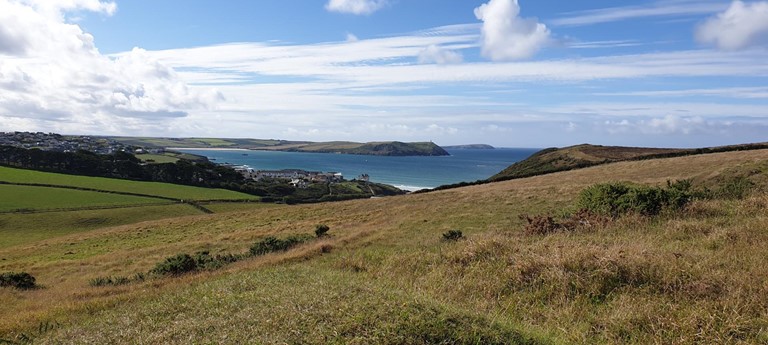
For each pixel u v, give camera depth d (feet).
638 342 17.51
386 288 23.04
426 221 78.43
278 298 20.89
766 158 96.78
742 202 45.01
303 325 15.89
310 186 362.12
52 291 52.49
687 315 19.01
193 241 102.89
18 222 171.01
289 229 103.71
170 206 217.15
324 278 26.91
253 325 16.80
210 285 29.68
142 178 295.48
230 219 142.72
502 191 108.78
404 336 14.61
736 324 17.65
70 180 253.65
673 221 39.75
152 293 34.14
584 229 41.57
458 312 17.67
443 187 171.12
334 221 108.58
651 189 46.91
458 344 14.87
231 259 59.62
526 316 21.15
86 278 65.98
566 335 18.35
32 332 25.73
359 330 14.98
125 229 142.41
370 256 39.96
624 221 42.29
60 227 170.60
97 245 115.24
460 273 29.01
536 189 101.40
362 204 134.92
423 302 18.34
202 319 19.60
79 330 22.20
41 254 107.96
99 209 198.59
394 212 107.24
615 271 24.31
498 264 28.78
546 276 25.11
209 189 282.97
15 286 56.90
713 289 21.76
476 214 79.30
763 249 27.71
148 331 19.03
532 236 40.55
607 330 18.65
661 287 22.90
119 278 55.52
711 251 28.68
